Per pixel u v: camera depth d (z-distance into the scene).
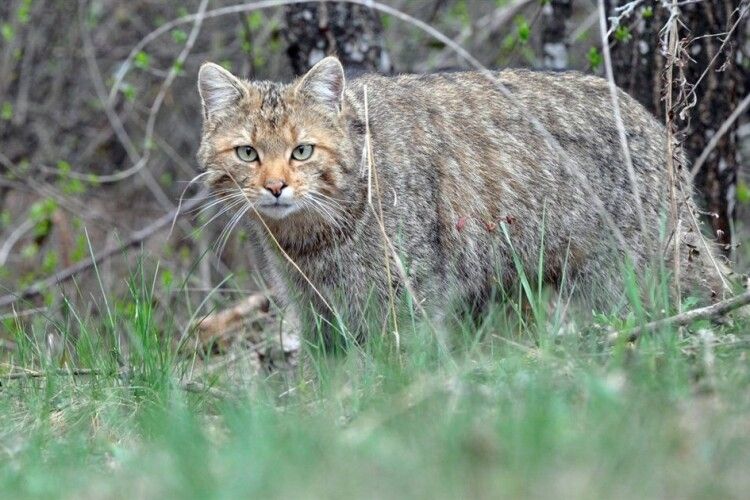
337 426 8.21
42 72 21.00
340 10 14.09
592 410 7.48
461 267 11.48
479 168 11.52
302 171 10.69
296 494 6.42
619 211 11.72
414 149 11.23
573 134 11.75
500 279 11.12
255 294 13.88
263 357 12.85
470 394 8.12
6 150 20.78
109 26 20.97
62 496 7.04
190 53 20.12
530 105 11.82
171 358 10.99
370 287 10.99
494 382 8.73
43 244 20.23
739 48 13.55
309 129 10.73
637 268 11.67
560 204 11.66
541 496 6.15
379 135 11.07
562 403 7.74
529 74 12.15
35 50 20.95
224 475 6.96
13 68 20.69
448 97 11.73
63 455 8.25
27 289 16.67
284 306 11.88
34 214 18.27
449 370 9.13
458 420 7.35
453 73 12.13
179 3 20.36
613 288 11.66
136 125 20.89
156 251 19.28
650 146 11.89
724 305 9.55
